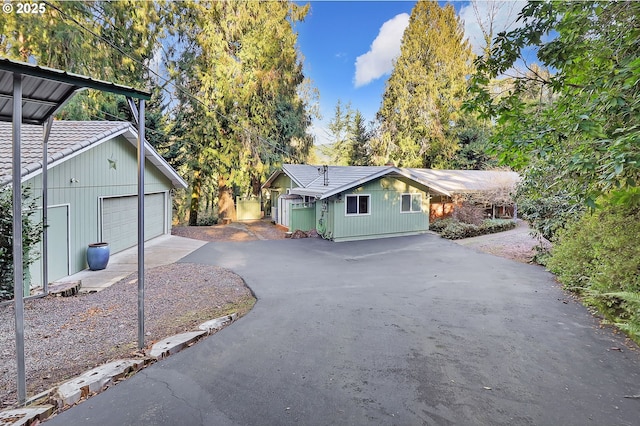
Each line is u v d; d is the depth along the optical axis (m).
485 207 17.16
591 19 3.39
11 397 3.03
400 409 2.87
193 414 2.77
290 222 15.29
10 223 5.63
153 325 4.73
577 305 5.71
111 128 9.11
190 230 16.56
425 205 15.12
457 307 5.63
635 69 2.77
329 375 3.42
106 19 14.70
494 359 3.79
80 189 8.27
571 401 2.99
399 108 27.50
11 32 11.68
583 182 3.23
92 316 5.08
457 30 26.66
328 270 8.47
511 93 4.27
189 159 18.78
